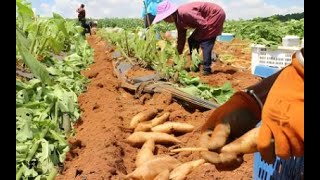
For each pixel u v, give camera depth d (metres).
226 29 27.81
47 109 5.38
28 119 4.71
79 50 13.05
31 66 4.63
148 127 5.84
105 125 5.73
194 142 5.44
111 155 4.58
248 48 16.72
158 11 10.88
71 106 6.09
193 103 6.95
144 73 9.95
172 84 7.93
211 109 6.89
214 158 2.13
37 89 5.66
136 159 4.90
